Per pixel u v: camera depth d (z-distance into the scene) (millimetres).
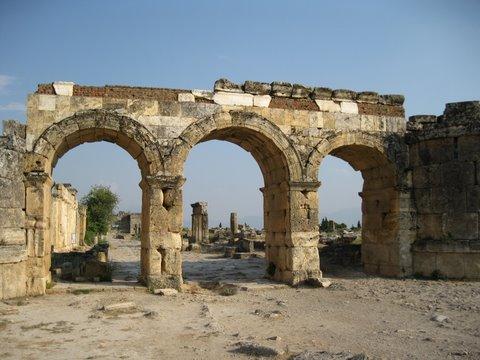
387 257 21359
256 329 11008
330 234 47062
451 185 20047
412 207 20891
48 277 16953
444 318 11867
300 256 18812
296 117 19750
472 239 19469
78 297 15297
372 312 13055
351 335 10391
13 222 15531
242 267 26734
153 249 17297
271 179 21141
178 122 18344
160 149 17969
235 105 19125
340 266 24031
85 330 10750
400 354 8836
